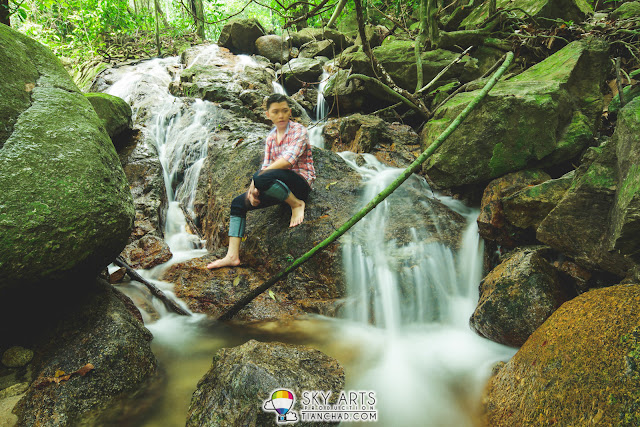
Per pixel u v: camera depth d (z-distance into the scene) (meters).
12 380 2.12
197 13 11.35
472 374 2.43
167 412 2.10
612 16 5.13
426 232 3.42
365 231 3.38
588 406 1.45
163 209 4.54
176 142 5.58
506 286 2.62
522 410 1.75
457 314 3.09
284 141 3.27
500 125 3.41
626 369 1.40
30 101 2.46
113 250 2.40
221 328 2.97
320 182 3.90
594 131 3.62
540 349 1.85
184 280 3.40
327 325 3.03
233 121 5.86
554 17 5.18
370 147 4.88
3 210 1.93
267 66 9.04
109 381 2.14
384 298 3.07
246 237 3.60
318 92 7.63
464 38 5.41
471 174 3.54
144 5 12.14
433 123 4.28
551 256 2.84
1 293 1.94
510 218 3.10
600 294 1.79
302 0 4.41
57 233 2.04
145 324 2.92
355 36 9.62
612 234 2.20
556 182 2.94
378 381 2.41
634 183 2.01
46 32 9.46
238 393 1.89
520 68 4.86
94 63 9.33
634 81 3.64
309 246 3.32
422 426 2.07
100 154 2.47
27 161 2.12
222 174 4.35
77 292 2.47
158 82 7.75
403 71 5.70
